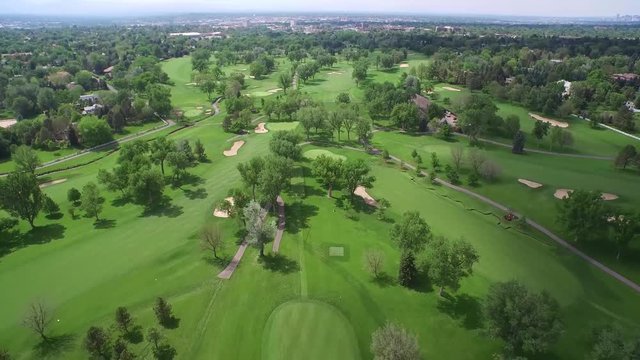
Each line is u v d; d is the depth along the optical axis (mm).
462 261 55281
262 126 148375
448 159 115688
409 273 62812
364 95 176625
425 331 55156
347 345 52562
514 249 74438
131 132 145250
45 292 62531
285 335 54094
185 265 68812
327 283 64125
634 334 53812
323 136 136250
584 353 51781
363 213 85938
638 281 66312
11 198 76062
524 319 44812
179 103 188000
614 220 72812
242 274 66312
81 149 128500
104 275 66312
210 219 83438
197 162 112875
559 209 76938
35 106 176000
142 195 87750
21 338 54094
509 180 101250
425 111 152250
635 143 132250
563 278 66875
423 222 65375
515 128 135375
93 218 84375
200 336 54031
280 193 93875
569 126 148125
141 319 56781
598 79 193625
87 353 51844
